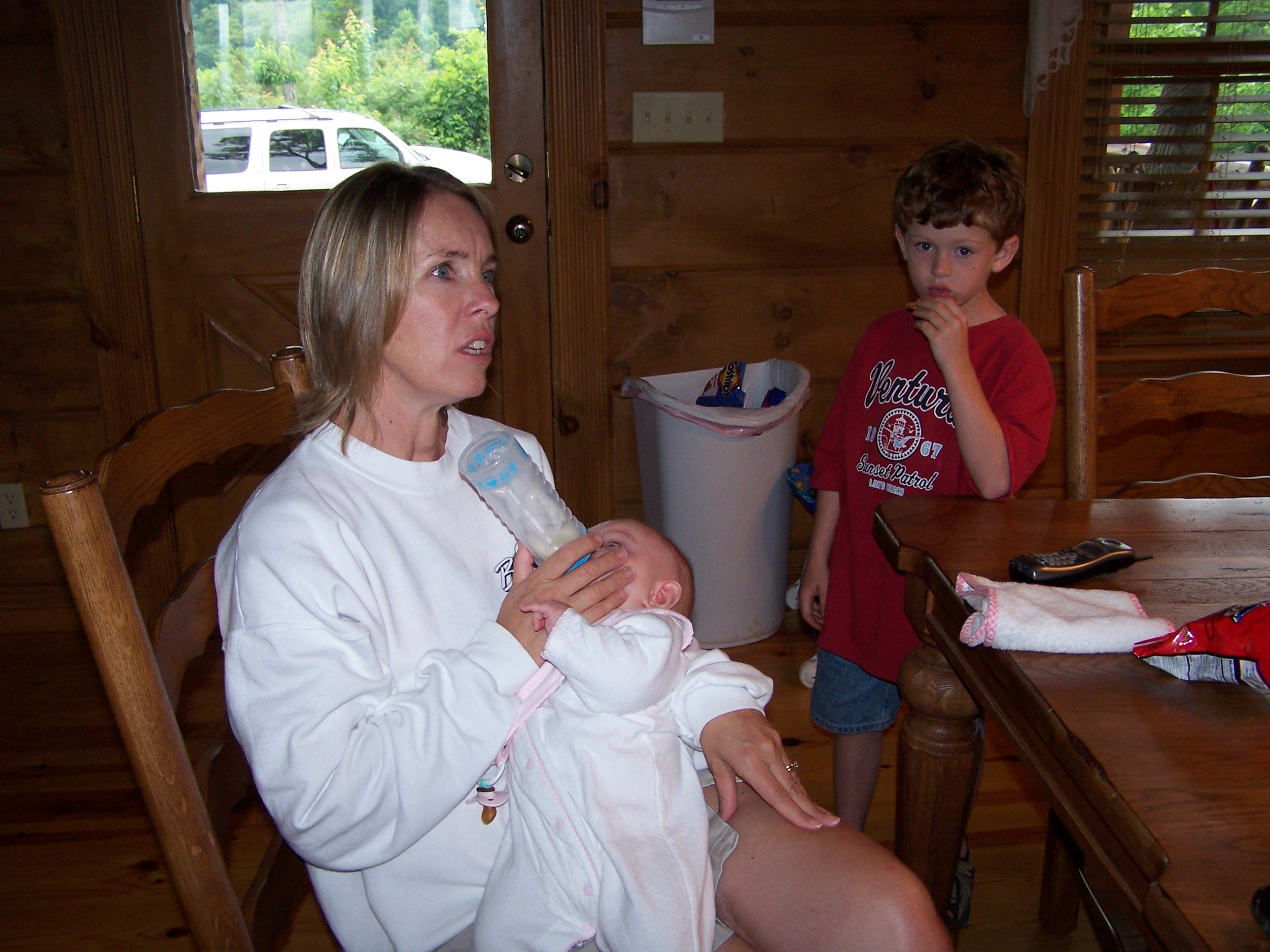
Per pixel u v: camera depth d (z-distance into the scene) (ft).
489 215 3.31
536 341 8.46
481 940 2.90
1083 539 3.46
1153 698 2.40
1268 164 8.30
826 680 5.08
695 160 8.18
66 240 7.87
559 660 2.78
